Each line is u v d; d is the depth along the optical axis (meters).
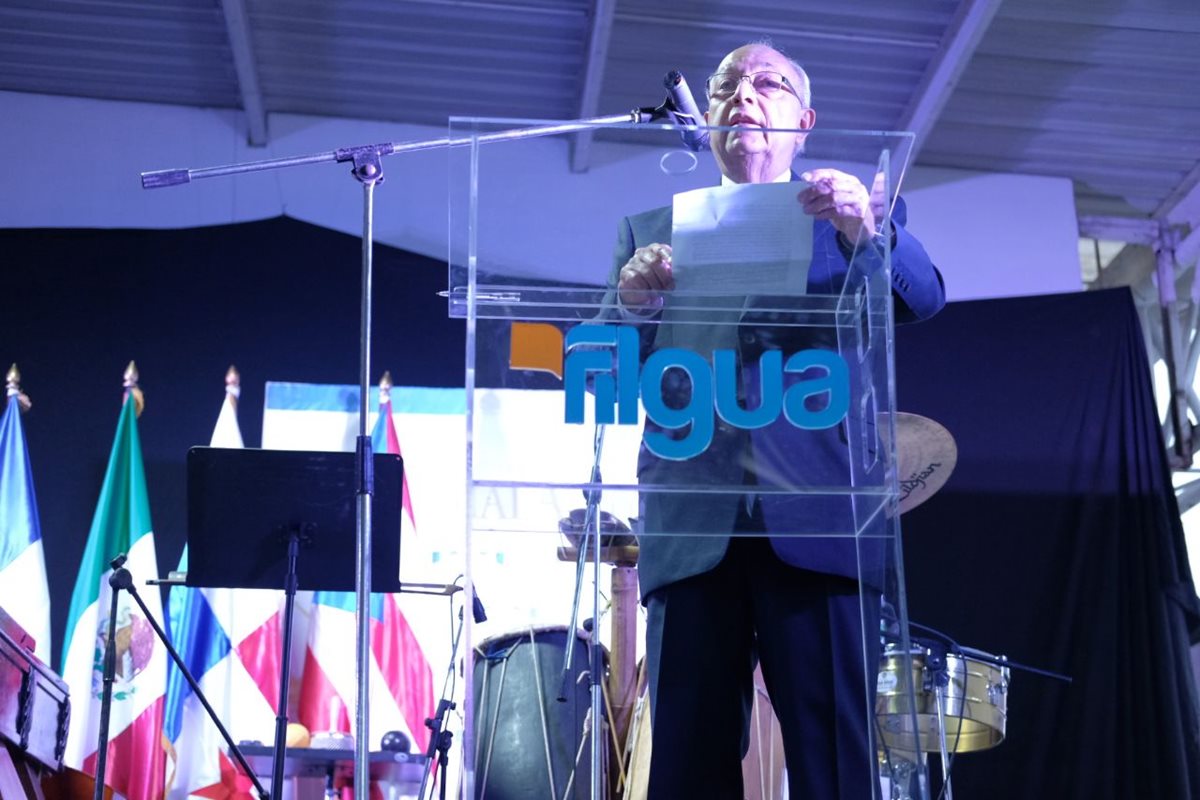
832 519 1.62
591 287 1.65
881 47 6.02
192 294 5.88
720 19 5.89
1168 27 5.86
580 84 6.16
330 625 5.22
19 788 3.41
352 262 6.06
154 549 5.39
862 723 1.79
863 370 1.64
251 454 3.19
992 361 5.79
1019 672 5.27
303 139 6.42
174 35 6.05
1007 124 6.51
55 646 5.23
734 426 1.63
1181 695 5.21
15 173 6.12
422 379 5.80
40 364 5.68
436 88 6.37
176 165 6.25
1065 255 6.67
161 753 5.00
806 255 1.66
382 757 4.28
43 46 6.10
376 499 3.22
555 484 1.60
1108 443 5.63
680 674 1.86
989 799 5.07
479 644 3.13
